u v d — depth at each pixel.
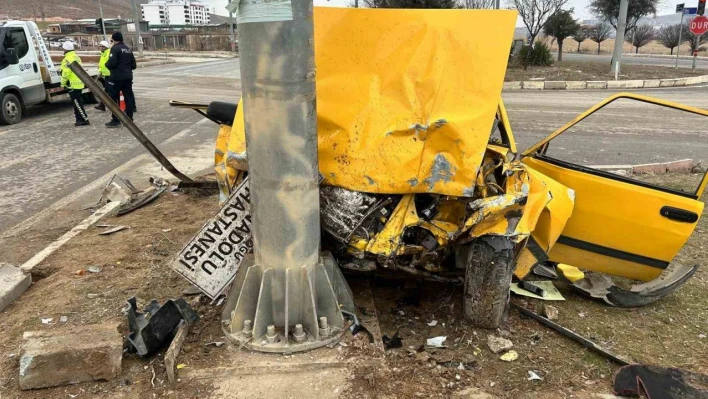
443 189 3.08
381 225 3.32
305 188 2.89
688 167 8.08
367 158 3.14
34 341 2.95
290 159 2.81
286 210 2.88
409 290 4.03
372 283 4.12
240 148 3.46
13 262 4.61
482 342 3.36
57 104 15.01
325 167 3.19
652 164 7.97
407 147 3.12
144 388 2.86
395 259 3.29
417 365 3.10
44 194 6.59
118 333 3.07
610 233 3.88
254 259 3.15
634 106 14.51
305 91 2.76
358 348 3.11
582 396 2.89
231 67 29.58
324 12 3.23
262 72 2.70
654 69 24.00
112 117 11.63
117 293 3.90
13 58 11.63
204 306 3.61
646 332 3.61
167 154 8.72
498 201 3.13
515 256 3.46
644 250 3.85
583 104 14.84
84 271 4.26
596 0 33.34
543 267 4.51
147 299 3.80
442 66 3.14
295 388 2.83
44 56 12.86
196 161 8.23
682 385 2.89
